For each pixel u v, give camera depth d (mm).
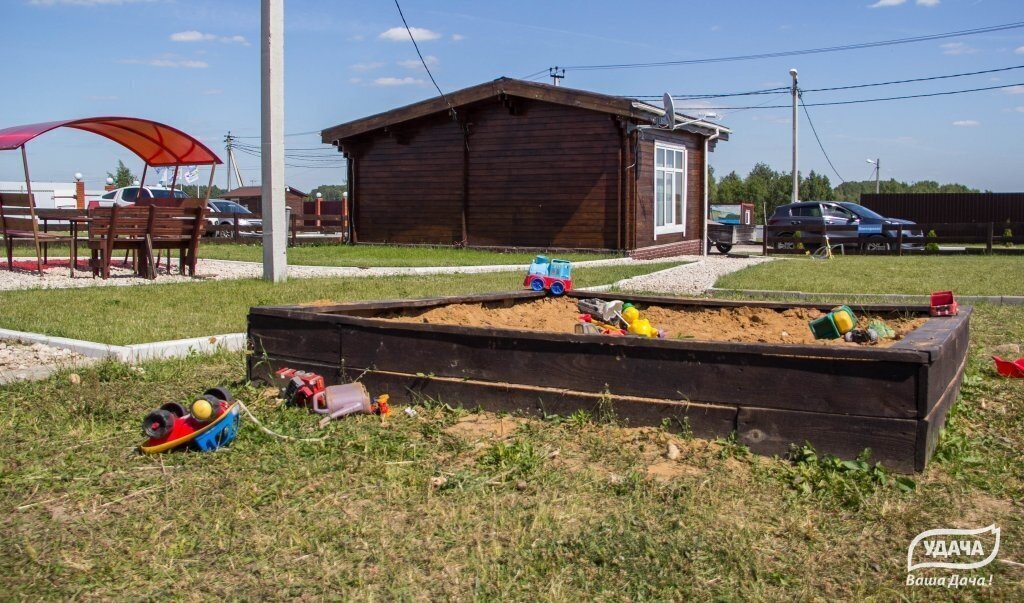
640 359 4699
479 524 3637
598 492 3963
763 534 3551
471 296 7172
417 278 13375
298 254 19344
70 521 3719
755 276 14969
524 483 4047
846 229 23781
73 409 5277
